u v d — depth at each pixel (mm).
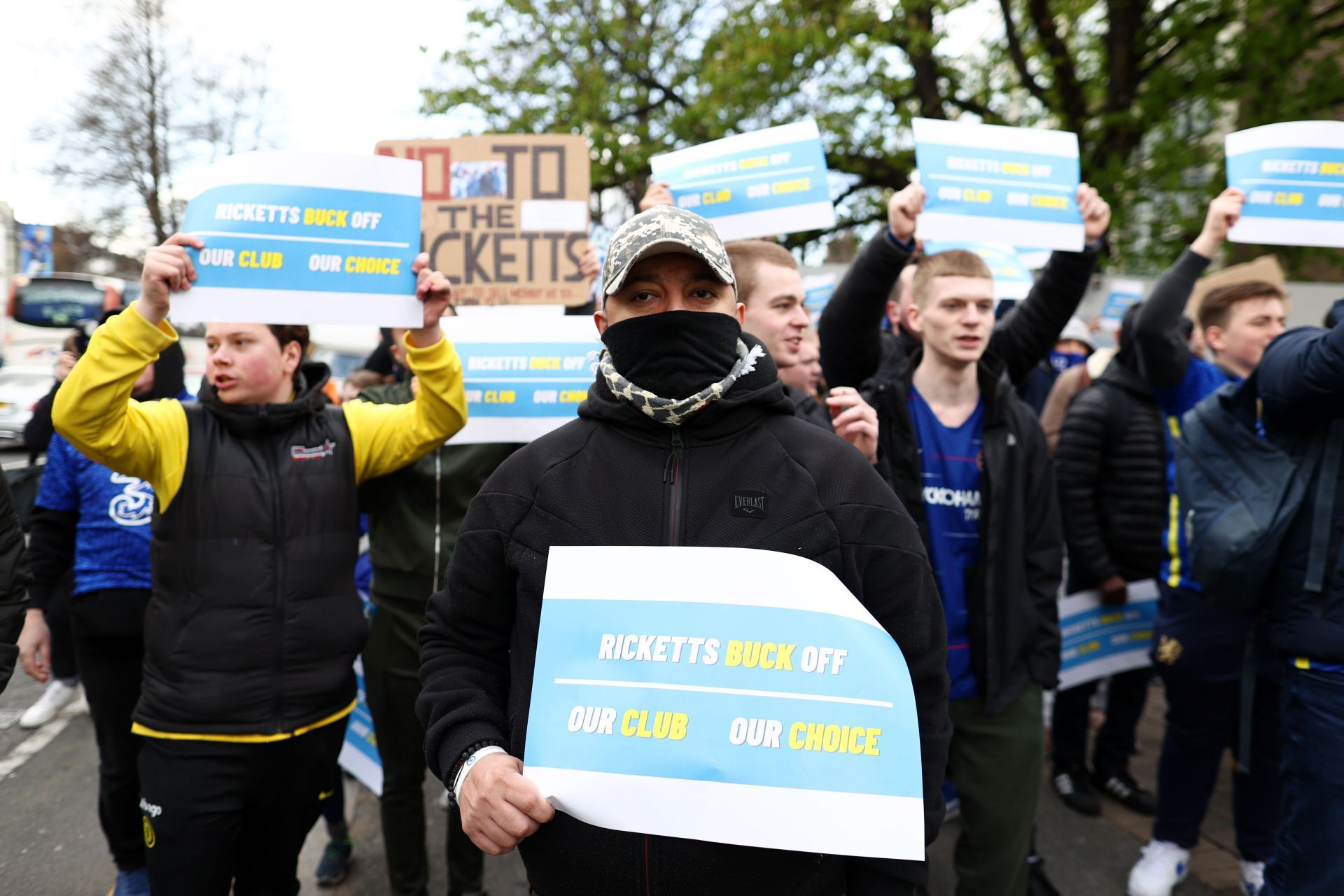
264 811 1990
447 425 2188
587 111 11172
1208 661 2662
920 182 2350
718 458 1249
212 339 2021
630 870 1164
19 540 1780
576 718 1150
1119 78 10016
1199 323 3068
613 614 1176
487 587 1303
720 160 2771
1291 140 2436
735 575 1158
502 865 3049
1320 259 9555
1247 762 2535
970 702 2186
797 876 1180
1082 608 3283
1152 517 3316
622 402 1270
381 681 2535
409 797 2523
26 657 2691
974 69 11672
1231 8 9523
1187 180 9742
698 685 1137
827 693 1118
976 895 2160
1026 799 2160
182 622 1925
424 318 1979
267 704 1925
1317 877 1871
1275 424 2080
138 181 20578
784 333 2289
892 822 1077
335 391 4125
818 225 2709
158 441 1929
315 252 1896
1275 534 1981
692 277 1274
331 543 2055
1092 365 3943
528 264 2852
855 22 9922
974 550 2244
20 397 13133
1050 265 2568
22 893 2807
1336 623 1895
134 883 2564
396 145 2852
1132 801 3385
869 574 1230
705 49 11430
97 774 3701
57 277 14773
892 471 2232
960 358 2225
